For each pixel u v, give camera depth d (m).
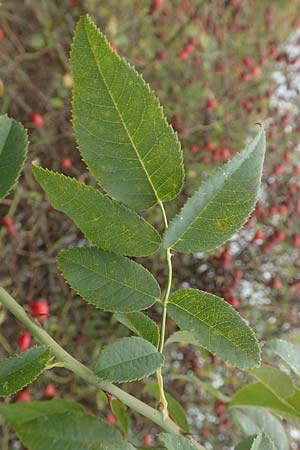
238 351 0.16
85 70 0.14
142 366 0.16
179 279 0.61
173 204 0.58
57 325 0.55
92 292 0.16
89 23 0.14
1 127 0.17
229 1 0.72
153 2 0.63
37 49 0.59
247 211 0.16
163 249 0.16
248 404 0.22
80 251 0.16
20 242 0.53
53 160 0.58
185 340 0.19
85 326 0.55
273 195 0.67
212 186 0.16
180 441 0.16
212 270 0.61
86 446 0.14
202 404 0.59
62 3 0.57
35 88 0.57
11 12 0.58
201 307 0.16
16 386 0.15
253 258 0.64
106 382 0.16
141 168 0.15
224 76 0.68
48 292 0.56
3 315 0.46
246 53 0.72
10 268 0.53
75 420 0.15
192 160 0.64
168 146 0.15
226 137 0.66
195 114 0.66
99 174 0.15
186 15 0.69
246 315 0.63
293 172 0.68
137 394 0.54
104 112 0.15
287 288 0.65
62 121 0.58
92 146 0.15
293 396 0.21
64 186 0.15
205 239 0.16
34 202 0.54
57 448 0.14
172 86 0.66
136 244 0.16
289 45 0.74
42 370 0.15
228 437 0.59
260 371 0.21
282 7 0.77
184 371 0.59
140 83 0.14
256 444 0.17
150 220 0.56
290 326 0.65
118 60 0.14
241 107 0.68
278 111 0.69
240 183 0.16
